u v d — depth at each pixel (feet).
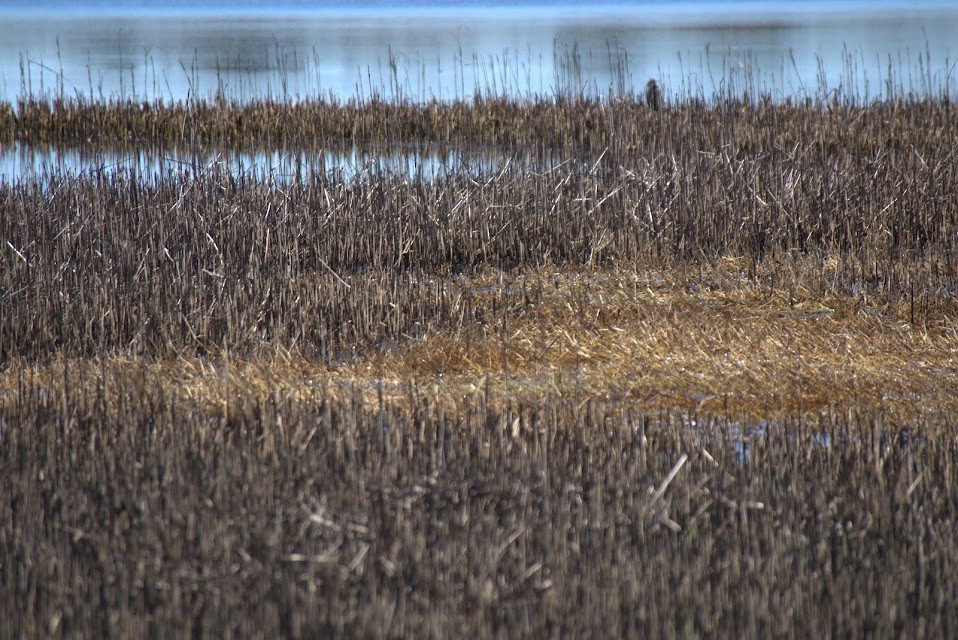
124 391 88.53
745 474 72.90
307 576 59.41
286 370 99.55
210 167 146.20
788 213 143.13
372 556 61.21
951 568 61.87
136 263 119.96
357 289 116.67
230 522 64.49
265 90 365.81
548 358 103.04
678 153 203.21
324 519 65.10
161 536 63.26
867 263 129.59
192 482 69.26
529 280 129.49
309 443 76.13
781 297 120.06
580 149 227.61
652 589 58.29
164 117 262.47
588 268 134.21
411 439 75.46
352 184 148.56
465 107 274.98
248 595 57.93
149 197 140.36
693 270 132.77
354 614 55.83
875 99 268.41
